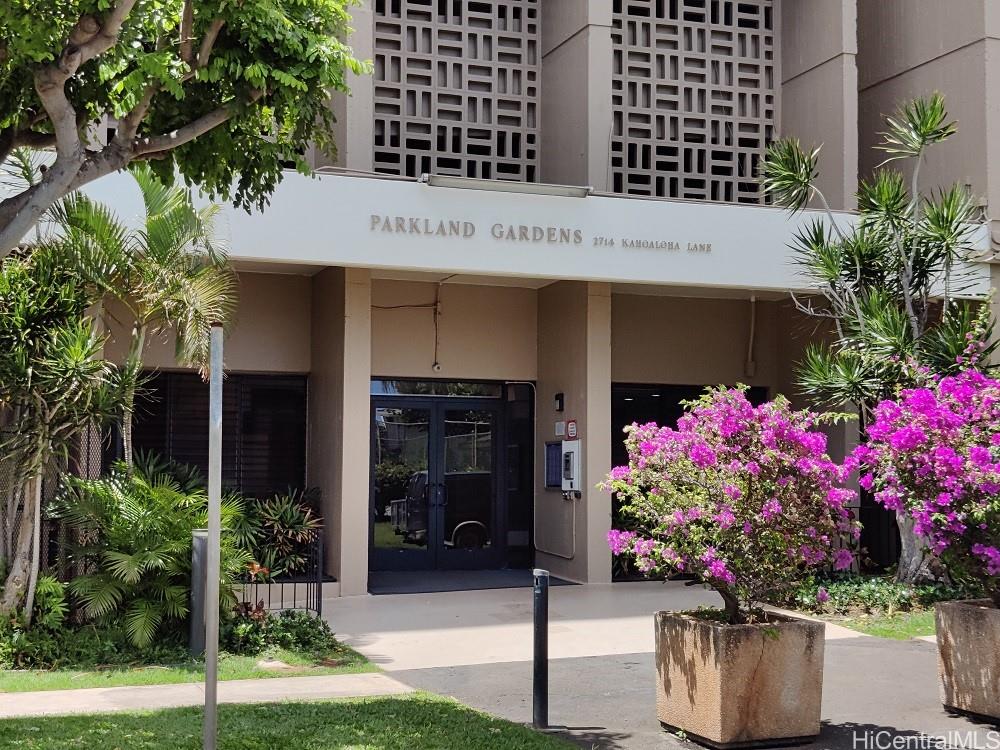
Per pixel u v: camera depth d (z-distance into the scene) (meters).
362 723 7.34
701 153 17.00
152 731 7.00
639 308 17.22
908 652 10.38
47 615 10.18
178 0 8.42
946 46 16.47
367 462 14.12
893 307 13.40
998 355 15.61
